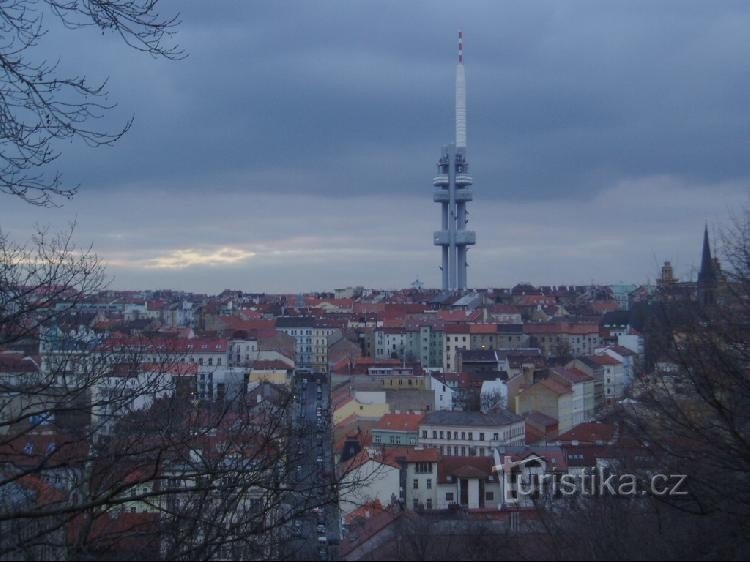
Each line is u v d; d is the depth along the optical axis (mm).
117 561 33000
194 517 35438
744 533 34781
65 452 40438
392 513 55562
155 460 36750
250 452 48438
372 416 151500
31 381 45781
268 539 39562
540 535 35594
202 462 40969
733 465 37594
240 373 160875
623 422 49688
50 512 31141
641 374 49906
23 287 37531
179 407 52344
